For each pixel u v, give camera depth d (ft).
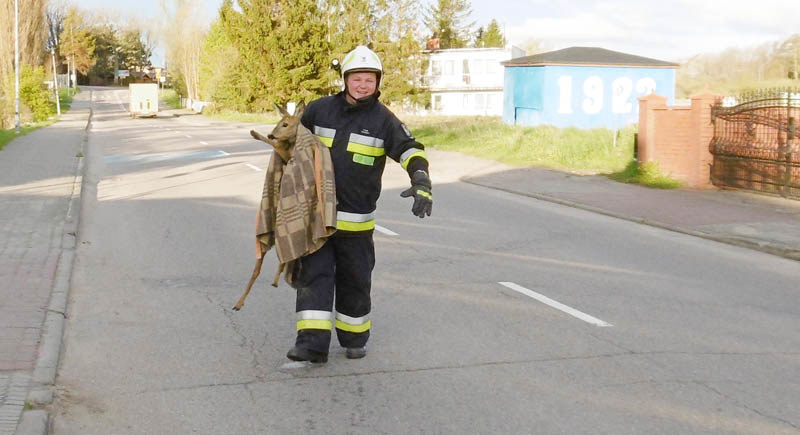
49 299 24.16
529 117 116.06
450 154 83.10
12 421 14.65
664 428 15.02
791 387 17.39
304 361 18.76
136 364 18.86
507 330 21.76
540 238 37.22
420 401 16.39
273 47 207.92
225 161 76.79
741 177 52.90
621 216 43.80
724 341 21.02
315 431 14.90
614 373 18.20
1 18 182.91
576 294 26.20
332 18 228.43
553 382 17.56
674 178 56.90
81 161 75.56
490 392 16.92
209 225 39.60
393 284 27.35
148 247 33.88
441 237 37.01
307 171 17.48
